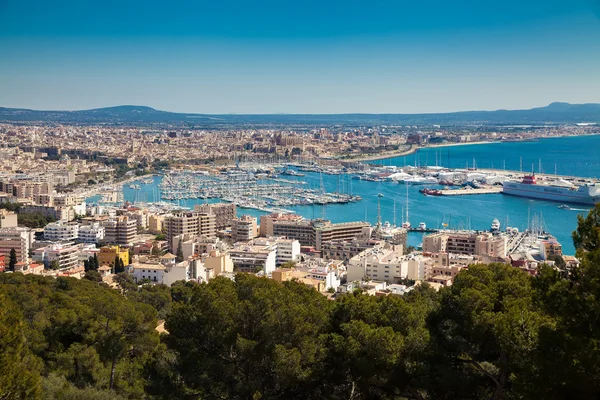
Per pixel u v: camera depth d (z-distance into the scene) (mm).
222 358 105000
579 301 72562
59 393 115062
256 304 103438
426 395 102625
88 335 141875
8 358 81188
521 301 89750
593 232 77688
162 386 109625
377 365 94375
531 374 75125
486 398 96375
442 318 101312
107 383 137500
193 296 110375
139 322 147625
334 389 102500
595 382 70562
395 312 103188
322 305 115875
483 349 95125
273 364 98688
